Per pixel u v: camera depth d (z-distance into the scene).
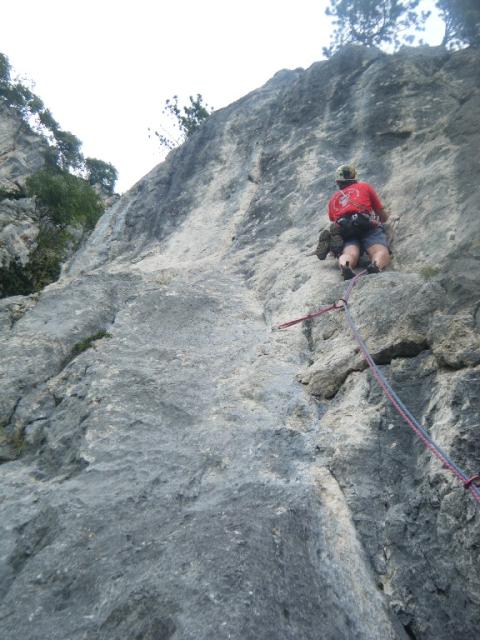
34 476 3.46
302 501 2.76
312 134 8.42
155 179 10.50
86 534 2.72
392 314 3.81
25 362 4.63
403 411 2.94
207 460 3.19
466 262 4.04
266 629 2.09
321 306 4.62
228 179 8.96
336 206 5.38
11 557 2.81
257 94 11.12
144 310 5.29
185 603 2.18
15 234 20.11
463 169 5.41
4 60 36.94
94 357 4.57
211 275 6.15
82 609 2.33
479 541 2.32
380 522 2.74
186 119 22.86
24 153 33.28
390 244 5.24
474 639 2.20
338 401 3.61
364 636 2.23
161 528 2.68
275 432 3.38
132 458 3.28
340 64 9.70
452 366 3.13
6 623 2.35
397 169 6.59
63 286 6.09
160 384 4.01
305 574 2.39
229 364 4.32
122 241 9.26
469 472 2.55
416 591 2.41
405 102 7.77
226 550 2.42
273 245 6.55
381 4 17.73
